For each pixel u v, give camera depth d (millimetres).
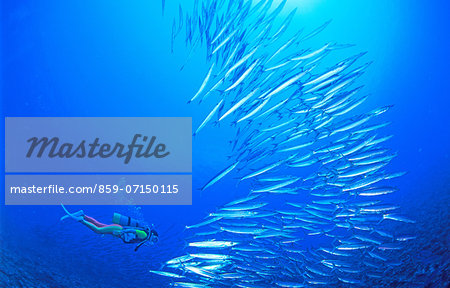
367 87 24672
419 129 20156
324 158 5824
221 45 5512
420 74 25156
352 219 5586
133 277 7332
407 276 4887
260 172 5562
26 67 25469
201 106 26750
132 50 27234
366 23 23875
